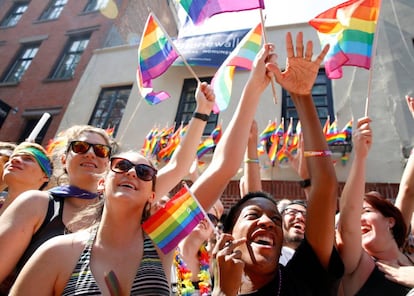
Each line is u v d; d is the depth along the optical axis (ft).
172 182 6.60
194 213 5.53
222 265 4.29
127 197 4.99
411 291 5.28
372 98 18.06
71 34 33.99
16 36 36.65
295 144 16.56
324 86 19.84
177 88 23.52
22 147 8.18
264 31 7.36
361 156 6.61
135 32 32.22
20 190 7.73
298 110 6.07
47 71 31.01
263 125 18.71
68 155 7.09
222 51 22.30
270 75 7.10
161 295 4.37
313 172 5.55
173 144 18.76
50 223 5.53
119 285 4.31
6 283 5.10
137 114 23.06
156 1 33.55
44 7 38.93
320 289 5.01
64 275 4.25
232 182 17.21
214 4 7.95
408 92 17.66
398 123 16.72
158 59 10.12
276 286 5.21
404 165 15.31
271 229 5.46
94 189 6.69
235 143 6.50
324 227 5.22
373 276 6.13
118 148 8.24
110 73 27.32
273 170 16.80
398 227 7.36
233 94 20.98
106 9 33.96
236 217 5.92
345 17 8.88
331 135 16.47
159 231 5.29
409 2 21.24
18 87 30.53
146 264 4.69
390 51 19.54
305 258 5.32
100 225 4.99
